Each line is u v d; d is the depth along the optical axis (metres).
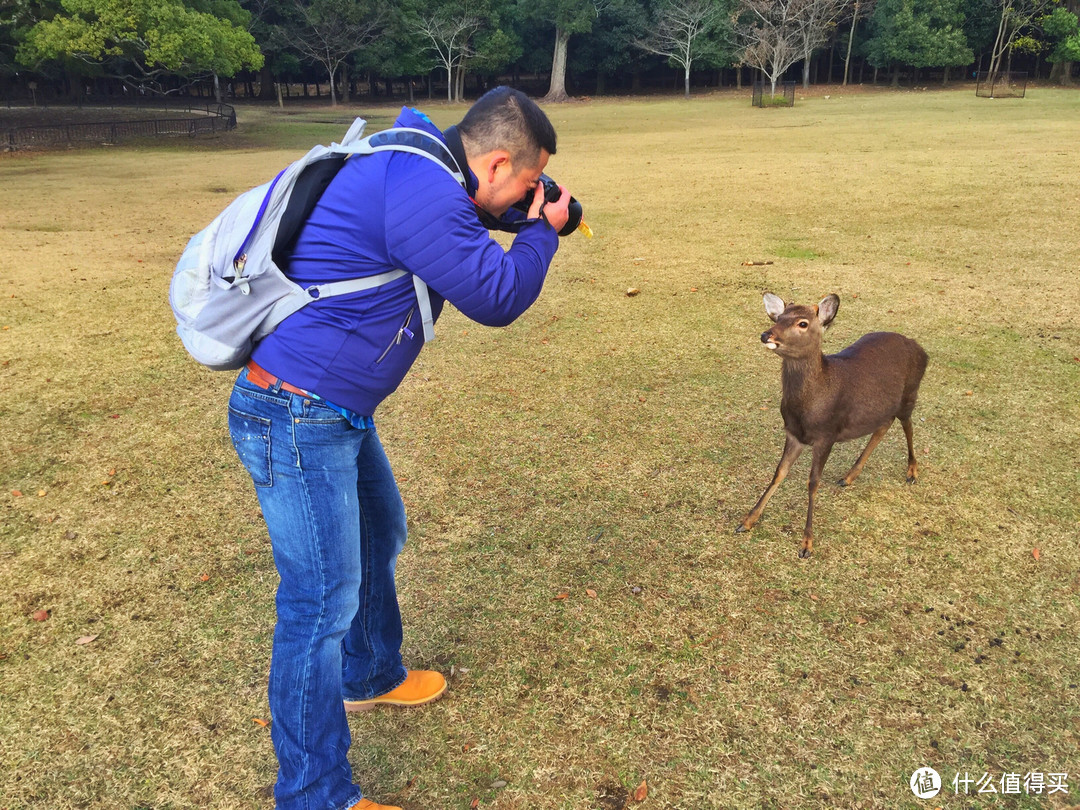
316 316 1.88
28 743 2.55
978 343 5.80
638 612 3.09
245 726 2.61
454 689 2.74
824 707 2.61
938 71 59.47
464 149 1.95
